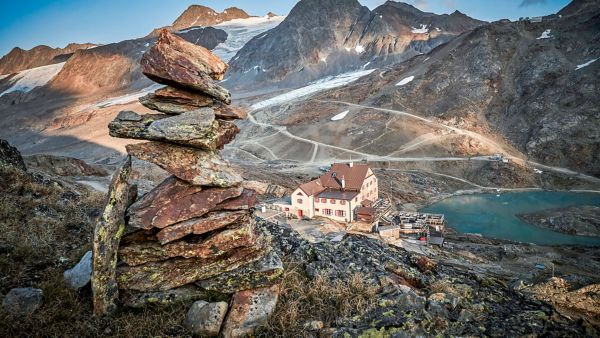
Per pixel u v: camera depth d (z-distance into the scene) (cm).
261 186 3438
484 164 11475
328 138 14000
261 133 15762
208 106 1032
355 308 1020
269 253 1055
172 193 973
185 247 940
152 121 978
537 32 17225
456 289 1250
